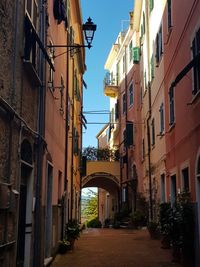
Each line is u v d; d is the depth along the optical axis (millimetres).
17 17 7871
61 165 15875
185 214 11883
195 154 11938
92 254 14445
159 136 19609
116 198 37688
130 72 32219
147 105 24266
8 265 7391
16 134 7926
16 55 7895
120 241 18750
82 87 30750
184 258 11750
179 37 14234
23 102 8602
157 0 20094
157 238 19250
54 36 13203
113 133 39812
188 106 12836
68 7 17719
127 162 32406
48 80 11797
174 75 15352
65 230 16000
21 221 9039
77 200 27703
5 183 7070
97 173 35625
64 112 16828
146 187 24922
